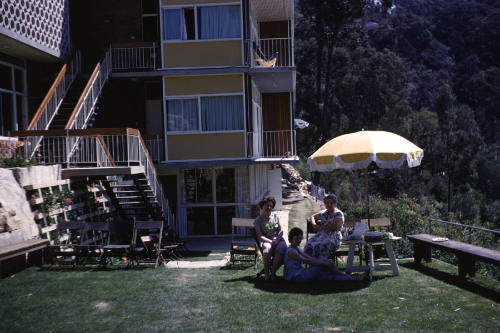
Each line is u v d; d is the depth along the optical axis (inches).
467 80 4033.0
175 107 652.1
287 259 325.4
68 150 467.8
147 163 529.3
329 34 1932.8
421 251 378.0
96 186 528.1
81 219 473.4
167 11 655.1
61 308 265.7
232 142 649.0
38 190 404.8
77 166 504.1
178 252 492.1
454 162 2472.9
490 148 3314.5
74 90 684.1
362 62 2568.9
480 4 5068.9
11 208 363.9
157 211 543.8
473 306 255.1
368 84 2519.7
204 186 682.8
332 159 349.1
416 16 4776.1
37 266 380.8
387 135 355.9
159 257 410.3
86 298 285.6
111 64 711.1
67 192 450.6
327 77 1918.1
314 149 2102.6
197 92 650.2
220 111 649.6
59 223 403.9
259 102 819.4
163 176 700.7
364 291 290.4
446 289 292.2
